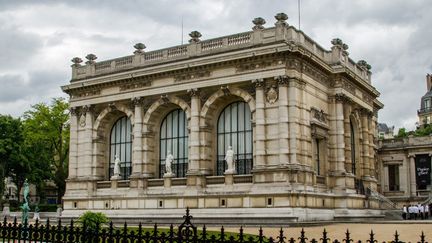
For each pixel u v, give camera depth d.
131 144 64.00
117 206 60.69
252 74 52.97
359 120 66.75
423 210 61.75
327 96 59.38
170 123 61.31
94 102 64.94
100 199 62.31
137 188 59.47
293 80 51.47
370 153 69.00
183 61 57.84
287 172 49.59
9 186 125.12
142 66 61.06
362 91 67.75
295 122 50.84
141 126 60.62
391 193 80.81
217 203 53.09
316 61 54.88
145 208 58.25
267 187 50.28
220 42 56.03
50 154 94.62
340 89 59.41
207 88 56.25
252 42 53.66
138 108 60.88
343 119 59.69
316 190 52.94
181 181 57.06
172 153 60.66
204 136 56.06
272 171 50.28
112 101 63.41
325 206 54.38
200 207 54.16
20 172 91.06
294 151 50.22
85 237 18.36
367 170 66.62
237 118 56.38
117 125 65.88
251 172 52.56
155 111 60.34
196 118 56.25
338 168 57.81
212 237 16.20
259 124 51.69
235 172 53.62
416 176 78.94
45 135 91.69
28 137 91.50
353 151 65.62
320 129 55.75
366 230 41.97
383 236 37.56
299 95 52.25
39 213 75.06
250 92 53.47
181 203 55.66
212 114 57.19
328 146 58.16
